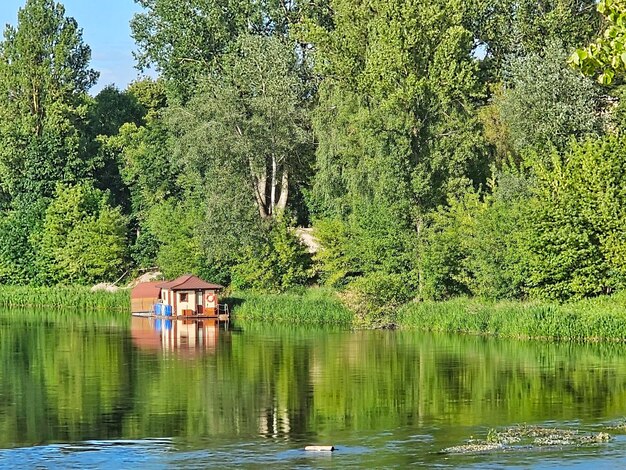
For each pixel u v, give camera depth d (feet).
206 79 354.95
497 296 278.05
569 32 349.82
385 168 303.68
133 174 422.00
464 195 299.99
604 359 205.98
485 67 358.64
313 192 353.72
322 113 332.39
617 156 265.95
